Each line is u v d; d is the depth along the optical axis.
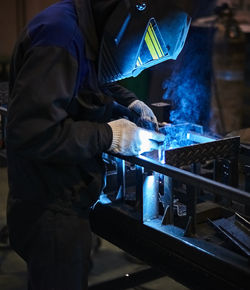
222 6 4.83
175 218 1.65
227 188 1.28
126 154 1.52
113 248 2.79
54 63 1.35
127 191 1.91
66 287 1.60
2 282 2.46
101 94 1.52
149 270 2.38
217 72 5.26
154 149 1.63
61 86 1.36
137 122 1.98
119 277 2.37
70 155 1.41
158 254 1.57
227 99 5.14
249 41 5.10
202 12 4.38
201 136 1.81
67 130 1.41
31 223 1.58
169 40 1.42
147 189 1.58
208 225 1.66
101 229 1.80
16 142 1.37
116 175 1.89
